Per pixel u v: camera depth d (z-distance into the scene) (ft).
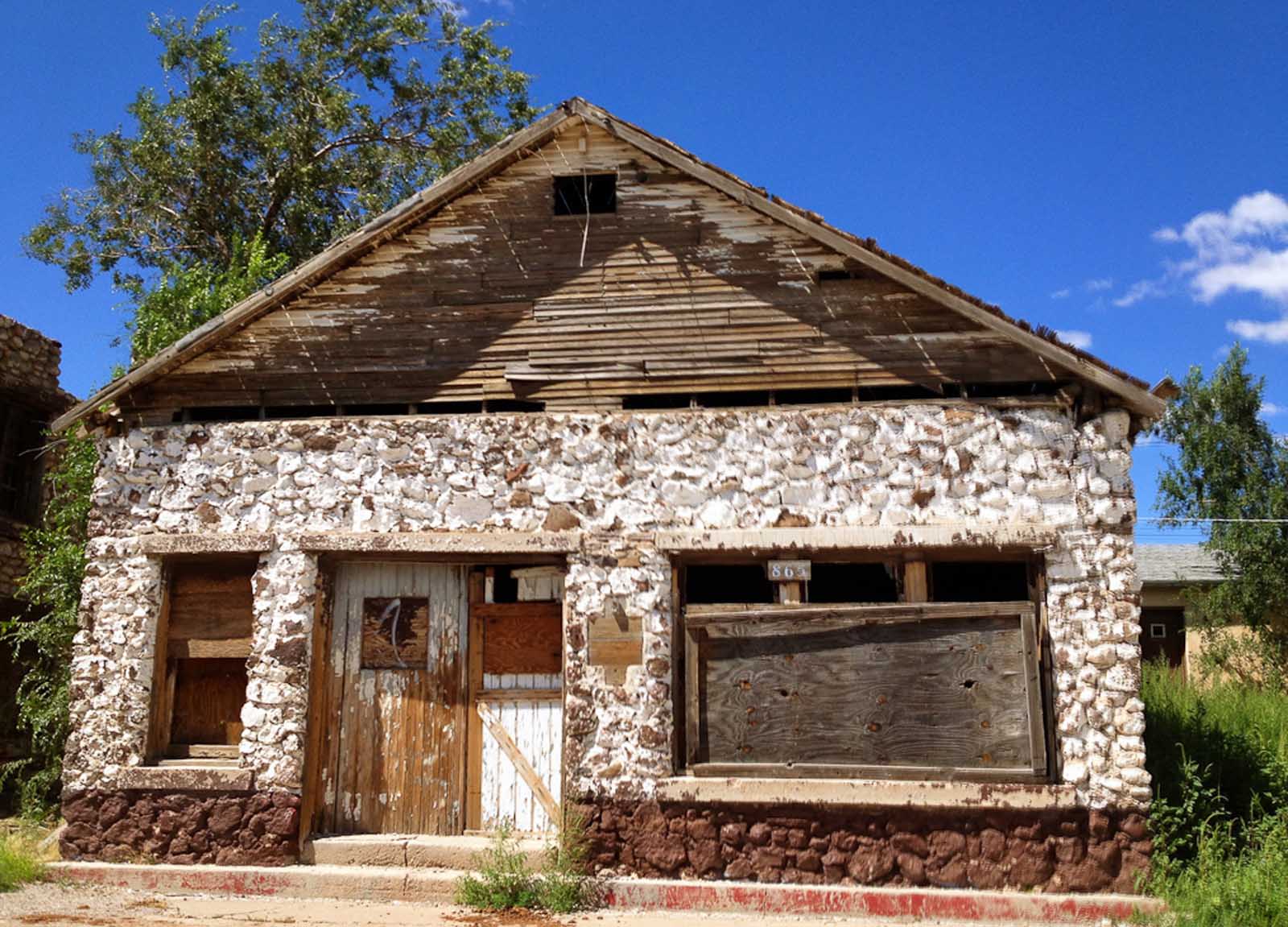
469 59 73.31
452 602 29.84
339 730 29.43
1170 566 71.05
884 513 27.68
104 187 67.82
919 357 28.68
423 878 26.61
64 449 48.65
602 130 30.76
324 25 69.97
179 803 28.53
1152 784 29.48
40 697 39.75
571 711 27.55
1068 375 27.89
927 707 26.63
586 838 26.89
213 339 30.89
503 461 29.27
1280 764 31.30
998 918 24.93
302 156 67.97
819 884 26.07
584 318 30.22
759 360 29.30
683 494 28.43
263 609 29.17
